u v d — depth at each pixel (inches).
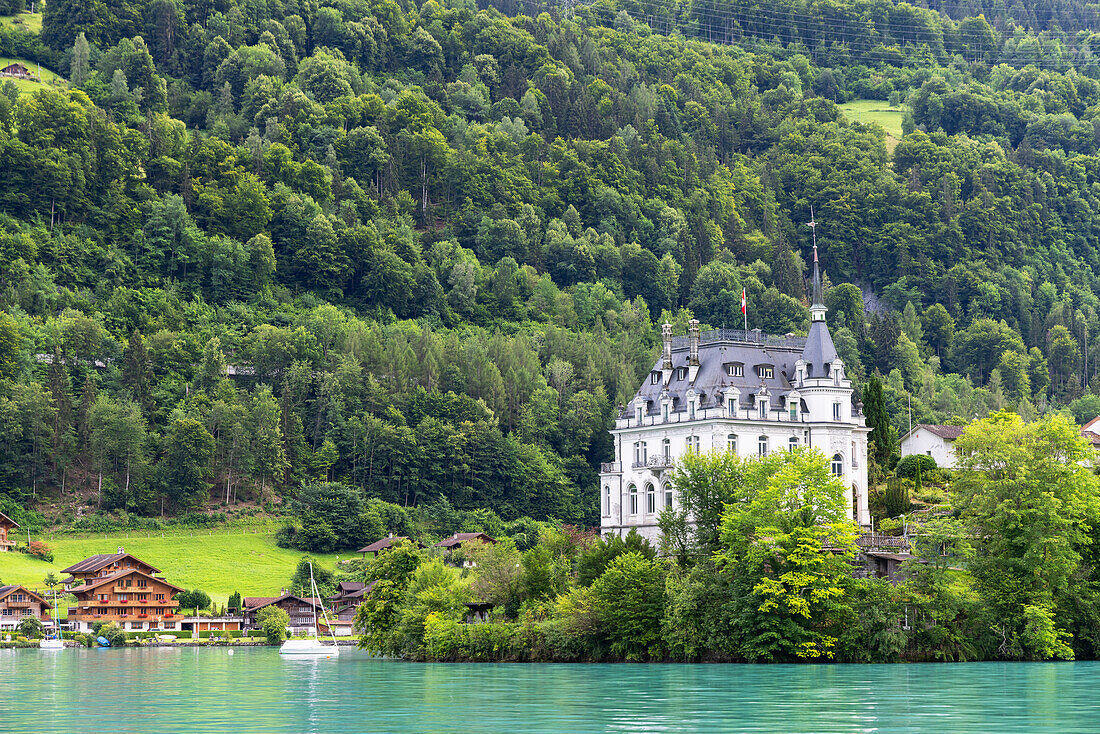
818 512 7234.3
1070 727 4670.3
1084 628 7411.4
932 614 7106.3
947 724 4741.6
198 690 6574.8
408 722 4987.7
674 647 7219.5
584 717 5009.8
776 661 7081.7
